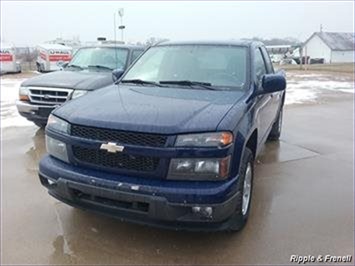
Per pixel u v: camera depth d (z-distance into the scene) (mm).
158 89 4062
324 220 3844
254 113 3770
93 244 3373
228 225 3203
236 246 3348
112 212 3115
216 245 3359
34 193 4453
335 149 6461
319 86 16562
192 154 2906
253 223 3756
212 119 3084
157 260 3141
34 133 7262
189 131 2939
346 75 23688
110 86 4402
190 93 3861
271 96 5055
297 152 6262
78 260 3143
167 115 3143
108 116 3191
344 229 3664
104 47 8570
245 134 3297
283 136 7371
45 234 3537
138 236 3492
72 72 7684
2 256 3188
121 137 3018
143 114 3176
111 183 3006
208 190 2881
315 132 7738
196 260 3146
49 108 6668
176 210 2900
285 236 3523
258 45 5113
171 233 3541
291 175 5145
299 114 9758
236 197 3086
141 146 2951
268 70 5254
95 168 3156
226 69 4297
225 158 2971
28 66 32375
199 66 4402
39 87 6746
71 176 3178
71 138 3227
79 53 8688
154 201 2883
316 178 5039
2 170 5238
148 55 4871
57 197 3445
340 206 4172
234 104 3477
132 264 3090
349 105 11195
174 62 4539
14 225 3699
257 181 4902
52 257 3182
